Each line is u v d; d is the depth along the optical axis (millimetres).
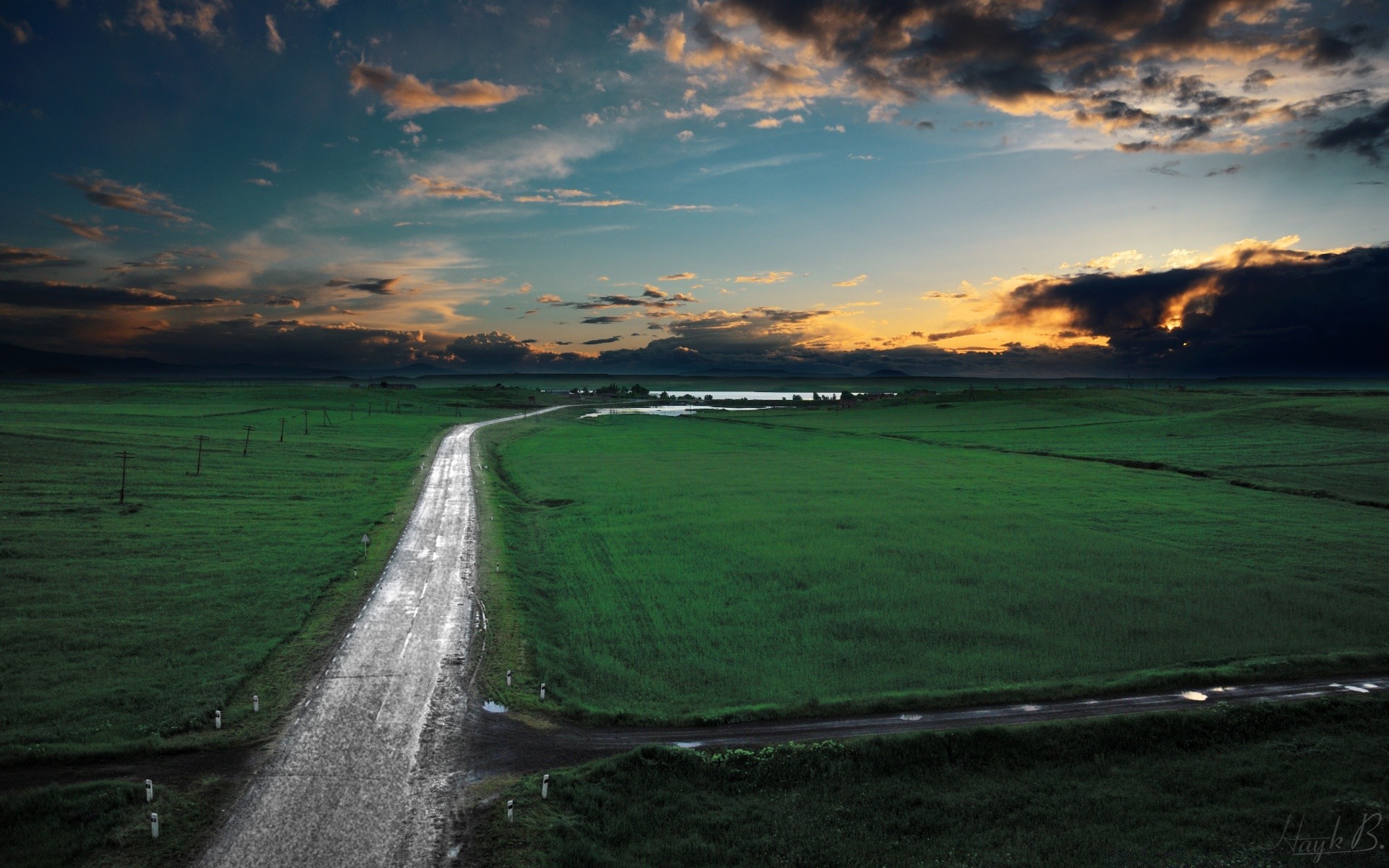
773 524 71250
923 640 41938
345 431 159000
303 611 44125
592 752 29844
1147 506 79375
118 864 22562
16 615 41312
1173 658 39406
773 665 38281
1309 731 32500
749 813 26547
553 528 70062
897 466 114500
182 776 27172
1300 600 48125
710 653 39875
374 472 102312
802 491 90500
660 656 39500
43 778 26453
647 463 119250
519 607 46750
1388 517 73375
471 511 76875
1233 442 125875
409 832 24594
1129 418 167500
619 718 32281
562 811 26031
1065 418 177000
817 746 29875
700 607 47219
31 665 34969
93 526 60938
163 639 38812
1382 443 120000
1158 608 47094
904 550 61312
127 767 27500
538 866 23188
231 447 113688
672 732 31391
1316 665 38062
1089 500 83500
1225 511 77000
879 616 45656
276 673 36062
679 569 55812
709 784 28062
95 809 24672
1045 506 80188
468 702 33844
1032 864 23922
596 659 38688
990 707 33938
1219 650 40312
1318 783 28562
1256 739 32062
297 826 24641
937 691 35062
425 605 46750
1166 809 27234
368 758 28938
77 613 42062
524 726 31750
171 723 30266
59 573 48531
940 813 26859
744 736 31125
